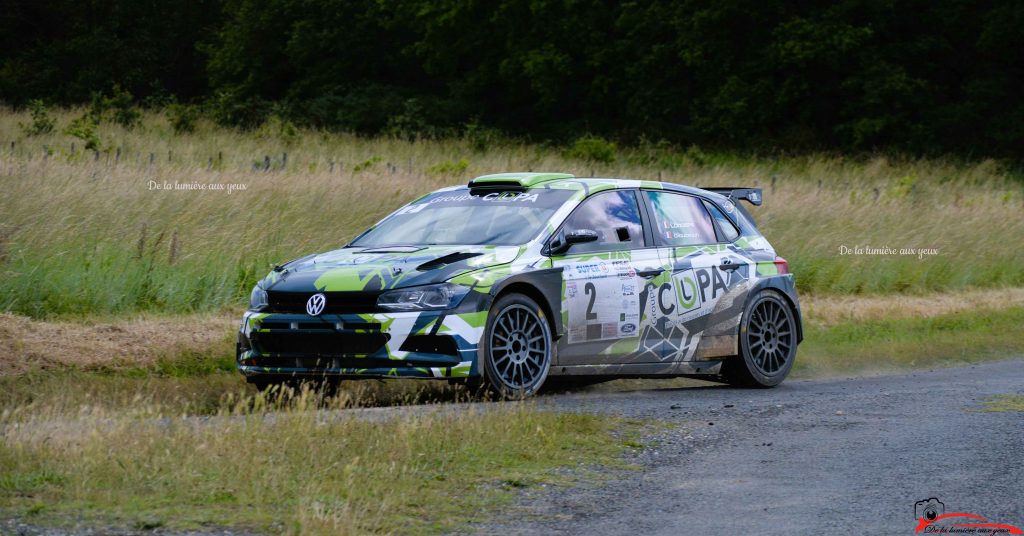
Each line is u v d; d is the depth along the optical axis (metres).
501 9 72.31
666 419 11.23
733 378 14.91
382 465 8.32
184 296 17.84
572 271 12.92
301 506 7.12
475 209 13.63
